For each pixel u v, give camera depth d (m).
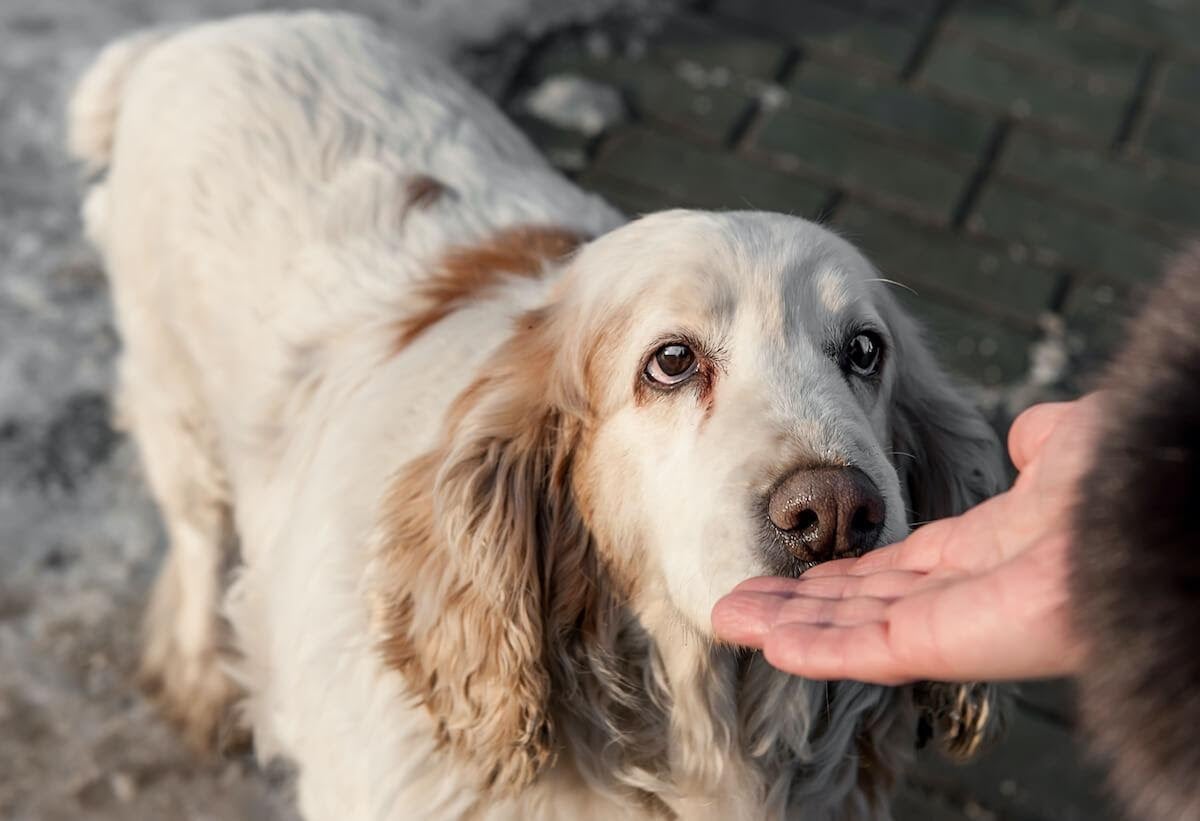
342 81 0.84
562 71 1.32
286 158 0.79
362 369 0.70
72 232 1.14
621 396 0.58
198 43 0.87
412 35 1.34
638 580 0.59
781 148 1.28
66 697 0.87
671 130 1.28
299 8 1.37
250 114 0.81
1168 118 1.38
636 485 0.57
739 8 1.43
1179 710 0.34
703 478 0.54
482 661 0.59
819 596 0.49
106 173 1.04
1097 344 1.14
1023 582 0.42
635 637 0.60
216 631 0.84
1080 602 0.36
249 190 0.79
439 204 0.77
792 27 1.41
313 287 0.75
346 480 0.66
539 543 0.61
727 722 0.62
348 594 0.64
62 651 0.89
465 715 0.59
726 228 0.58
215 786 0.84
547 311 0.63
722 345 0.56
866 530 0.51
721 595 0.52
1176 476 0.33
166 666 0.88
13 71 1.27
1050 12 1.49
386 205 0.77
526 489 0.60
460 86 0.89
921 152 1.30
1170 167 1.32
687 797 0.62
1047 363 1.12
